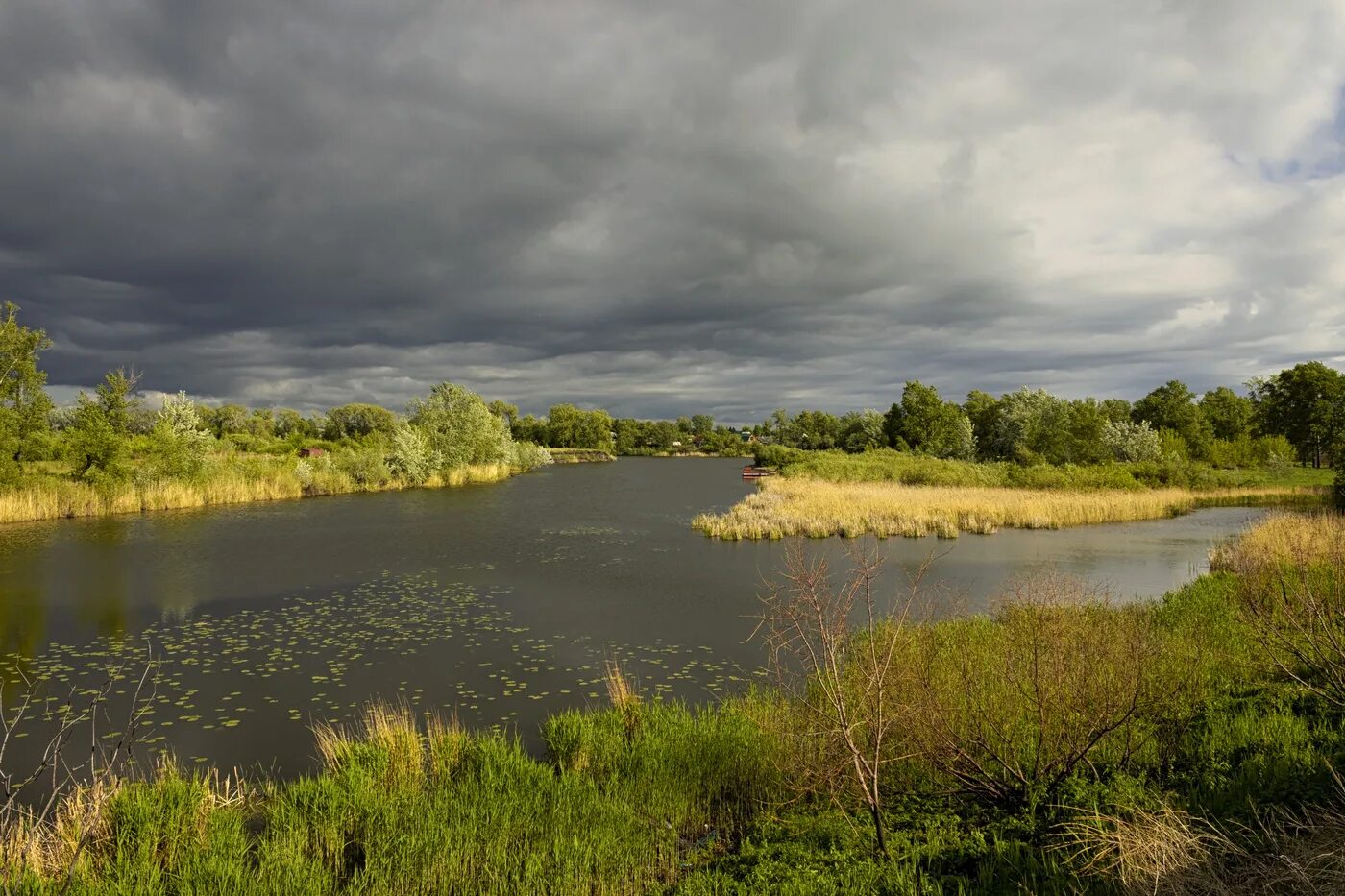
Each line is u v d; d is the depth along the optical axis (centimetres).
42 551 2542
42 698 1145
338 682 1211
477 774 794
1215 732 733
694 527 3183
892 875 553
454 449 6372
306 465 4856
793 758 734
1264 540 1959
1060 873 527
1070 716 688
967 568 2156
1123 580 1983
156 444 4038
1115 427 6222
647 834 680
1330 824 504
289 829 663
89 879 574
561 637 1481
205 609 1742
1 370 3356
